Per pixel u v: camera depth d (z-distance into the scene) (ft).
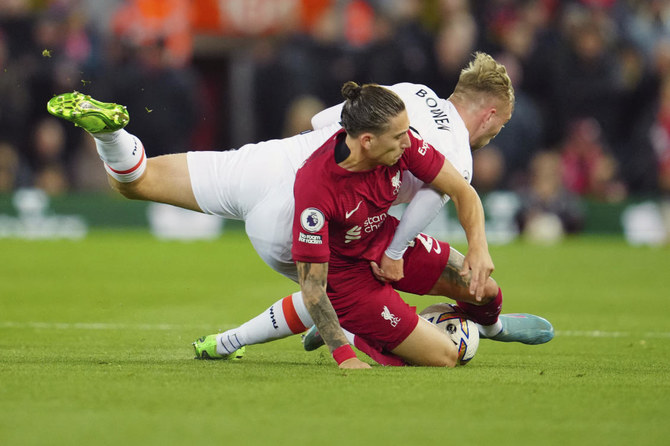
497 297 55.31
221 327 73.10
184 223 171.63
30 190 167.12
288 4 185.16
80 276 113.29
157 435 33.99
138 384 43.29
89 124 52.49
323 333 50.16
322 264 49.70
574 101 169.48
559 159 169.37
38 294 95.55
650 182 169.07
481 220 52.03
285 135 170.40
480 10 171.01
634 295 100.68
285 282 110.73
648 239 165.37
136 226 171.42
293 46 171.73
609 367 53.26
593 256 143.33
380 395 41.29
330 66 169.68
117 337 66.54
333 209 49.34
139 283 107.65
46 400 39.55
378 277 52.70
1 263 125.90
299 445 32.96
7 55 163.32
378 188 50.19
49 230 166.91
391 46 164.35
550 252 148.25
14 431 34.40
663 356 59.41
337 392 41.78
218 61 192.44
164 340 65.05
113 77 164.45
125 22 168.45
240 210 54.65
